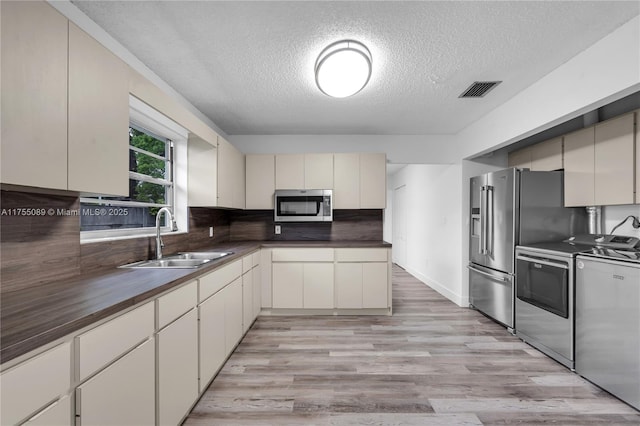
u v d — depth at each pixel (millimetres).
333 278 3521
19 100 997
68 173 1196
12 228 1264
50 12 1111
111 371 1061
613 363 1927
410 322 3303
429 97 2836
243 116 3375
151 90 1842
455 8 1646
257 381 2100
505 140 2941
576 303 2227
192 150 2848
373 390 1997
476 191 3635
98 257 1766
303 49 2043
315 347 2660
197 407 1812
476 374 2203
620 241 2428
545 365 2336
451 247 4160
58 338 847
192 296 1727
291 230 4117
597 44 1958
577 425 1663
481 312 3643
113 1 1579
